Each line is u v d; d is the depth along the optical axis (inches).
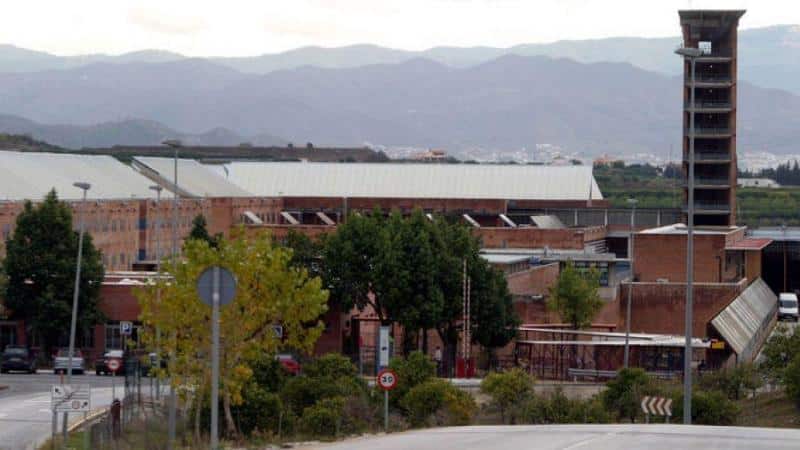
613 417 3339.1
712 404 3307.1
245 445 2564.0
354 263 5128.0
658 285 6555.1
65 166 7086.6
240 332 2869.1
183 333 2861.7
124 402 3122.5
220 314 2815.0
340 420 2945.4
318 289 2999.5
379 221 5536.4
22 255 4950.8
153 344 2938.0
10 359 4640.8
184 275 2898.6
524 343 5123.0
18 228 4985.2
